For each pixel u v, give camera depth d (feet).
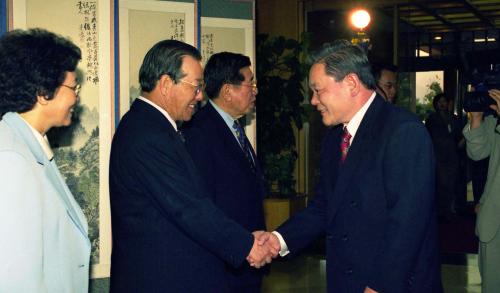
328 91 6.50
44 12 9.29
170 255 6.45
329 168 7.00
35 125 5.14
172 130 6.69
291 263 17.12
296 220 7.97
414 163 6.07
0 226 4.38
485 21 24.38
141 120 6.59
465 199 25.07
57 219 4.99
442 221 22.91
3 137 4.66
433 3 22.75
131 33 10.17
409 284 6.13
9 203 4.43
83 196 9.71
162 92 6.76
